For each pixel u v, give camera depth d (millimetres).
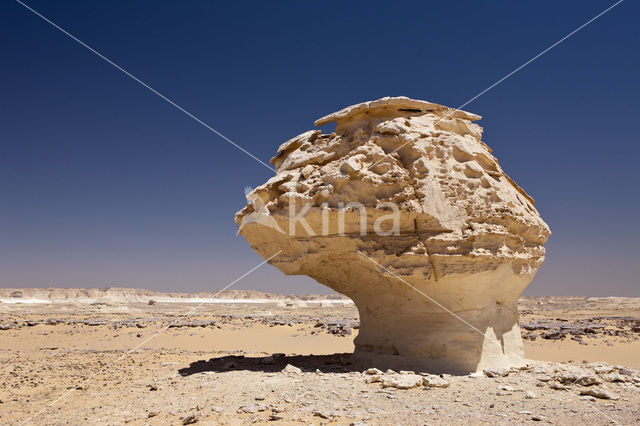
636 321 30250
